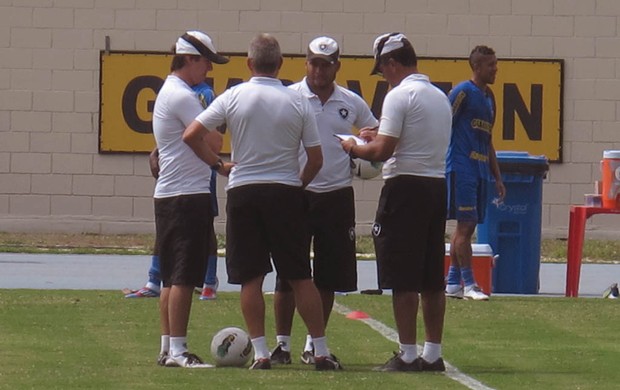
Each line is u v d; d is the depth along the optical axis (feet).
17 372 79.15
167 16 203.62
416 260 81.20
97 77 203.41
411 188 80.89
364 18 204.85
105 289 132.46
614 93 206.39
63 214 204.33
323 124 88.53
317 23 204.54
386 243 81.35
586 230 208.44
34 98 203.10
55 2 202.90
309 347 87.40
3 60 203.10
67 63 203.10
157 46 203.82
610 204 133.28
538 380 78.95
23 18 202.80
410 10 205.36
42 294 123.75
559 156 206.18
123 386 74.08
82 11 203.10
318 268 87.56
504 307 118.11
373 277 152.87
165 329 84.43
